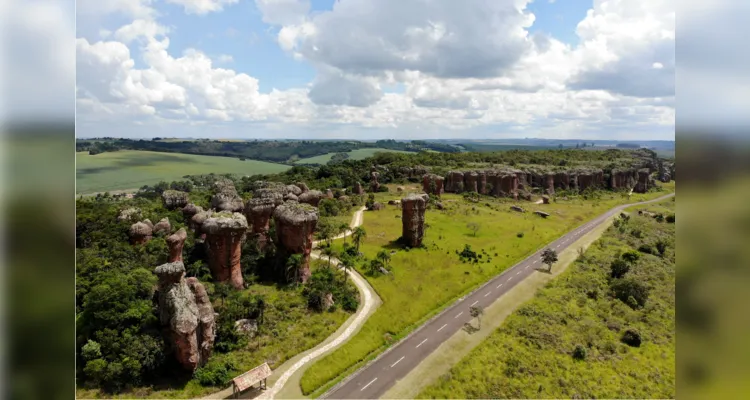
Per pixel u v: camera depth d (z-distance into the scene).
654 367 64.00
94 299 58.47
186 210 110.94
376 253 108.62
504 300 85.19
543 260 102.88
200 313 60.09
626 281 87.88
